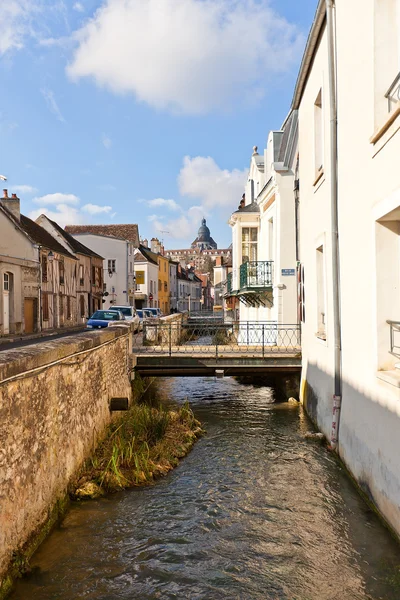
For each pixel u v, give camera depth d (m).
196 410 11.95
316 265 9.83
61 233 33.53
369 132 5.93
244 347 14.46
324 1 7.90
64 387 6.32
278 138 17.16
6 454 4.43
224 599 4.36
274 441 9.12
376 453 5.75
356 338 6.72
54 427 5.87
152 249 59.81
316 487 6.81
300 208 11.77
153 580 4.64
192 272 91.56
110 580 4.63
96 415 8.10
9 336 22.19
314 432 9.58
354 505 6.17
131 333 11.96
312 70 9.80
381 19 5.65
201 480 7.21
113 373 9.75
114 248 43.91
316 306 9.92
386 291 5.73
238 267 19.64
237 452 8.50
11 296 23.45
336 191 7.82
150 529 5.68
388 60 5.65
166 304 62.12
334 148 7.81
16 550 4.61
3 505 4.33
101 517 5.96
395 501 5.10
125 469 7.33
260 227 19.08
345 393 7.45
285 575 4.71
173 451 8.30
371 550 5.05
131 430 8.77
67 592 4.43
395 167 5.06
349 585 4.51
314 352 10.19
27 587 4.47
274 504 6.32
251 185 22.17
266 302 17.33
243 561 4.98
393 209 5.11
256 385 15.80
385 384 5.39
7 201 27.16
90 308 37.41
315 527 5.65
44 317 27.59
